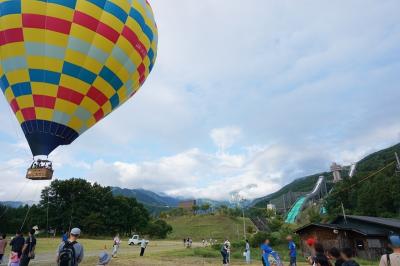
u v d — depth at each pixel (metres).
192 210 156.50
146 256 32.00
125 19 20.92
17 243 13.51
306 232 38.00
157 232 104.31
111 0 20.58
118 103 22.64
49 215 86.25
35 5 18.83
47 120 19.28
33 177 19.05
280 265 13.91
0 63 19.45
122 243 63.41
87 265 22.06
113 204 94.94
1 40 19.00
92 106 20.56
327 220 82.62
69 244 8.60
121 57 20.80
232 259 31.70
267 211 144.25
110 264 23.77
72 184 89.44
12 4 18.83
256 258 32.56
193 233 116.19
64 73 19.22
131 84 22.64
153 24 23.91
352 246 34.06
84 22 19.44
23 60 18.97
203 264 25.69
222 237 104.69
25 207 90.12
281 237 48.16
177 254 35.06
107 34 20.03
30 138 19.45
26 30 18.75
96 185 95.56
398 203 76.69
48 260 24.09
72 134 20.44
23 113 19.39
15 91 19.38
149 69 24.25
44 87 19.12
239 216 140.62
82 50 19.42
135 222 98.75
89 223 85.88
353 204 94.69
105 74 20.39
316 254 8.60
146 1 23.95
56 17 18.97
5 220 81.06
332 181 186.00
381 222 35.09
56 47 19.02
